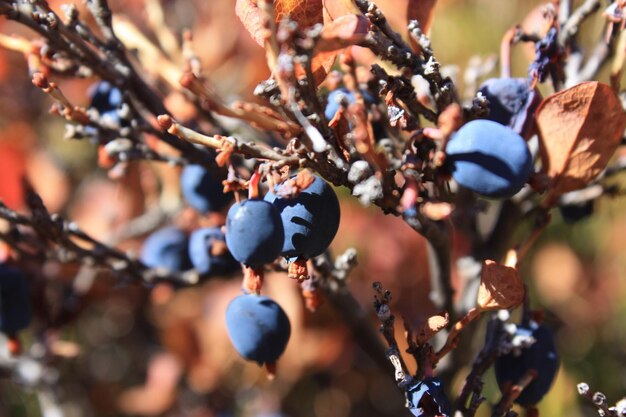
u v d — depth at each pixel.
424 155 0.16
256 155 0.15
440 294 0.19
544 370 0.17
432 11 0.17
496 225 0.19
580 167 0.17
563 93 0.16
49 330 0.23
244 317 0.17
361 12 0.16
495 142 0.15
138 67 0.21
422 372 0.16
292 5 0.16
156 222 0.24
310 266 0.18
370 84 0.17
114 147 0.19
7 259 0.19
